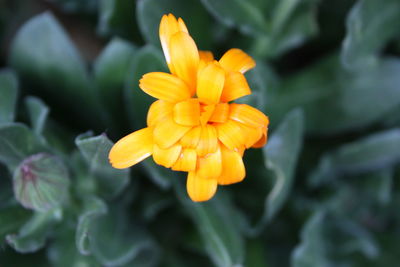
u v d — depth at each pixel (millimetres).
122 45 337
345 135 380
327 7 360
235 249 320
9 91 318
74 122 352
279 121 362
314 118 365
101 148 286
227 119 268
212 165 269
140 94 324
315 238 344
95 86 339
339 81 357
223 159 272
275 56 367
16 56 339
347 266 365
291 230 363
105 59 337
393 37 357
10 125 301
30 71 340
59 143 331
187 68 269
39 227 314
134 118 332
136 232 337
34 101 321
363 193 372
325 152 378
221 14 330
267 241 365
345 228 360
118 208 333
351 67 341
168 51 270
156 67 318
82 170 316
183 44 268
